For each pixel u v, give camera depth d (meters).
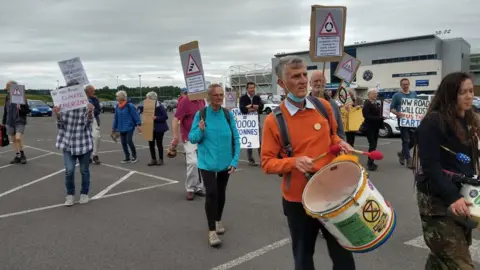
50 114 37.38
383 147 12.52
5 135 9.52
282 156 2.66
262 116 29.36
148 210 5.82
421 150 2.59
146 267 3.86
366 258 3.93
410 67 53.75
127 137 10.06
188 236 4.70
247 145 9.41
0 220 5.41
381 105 8.38
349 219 2.24
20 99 9.88
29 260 4.06
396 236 4.49
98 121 10.05
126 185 7.51
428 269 2.75
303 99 2.64
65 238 4.68
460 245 2.54
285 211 2.74
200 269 3.79
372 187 2.35
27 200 6.48
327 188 2.55
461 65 53.84
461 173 2.56
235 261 3.96
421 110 8.66
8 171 9.16
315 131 2.61
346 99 8.84
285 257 4.04
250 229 4.89
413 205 5.73
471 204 2.41
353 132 8.65
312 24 4.30
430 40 52.31
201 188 6.60
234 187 7.15
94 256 4.14
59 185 7.59
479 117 2.64
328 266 3.79
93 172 8.87
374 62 57.28
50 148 13.66
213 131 4.48
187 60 5.47
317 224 2.70
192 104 6.23
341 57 4.35
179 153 11.73
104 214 5.63
